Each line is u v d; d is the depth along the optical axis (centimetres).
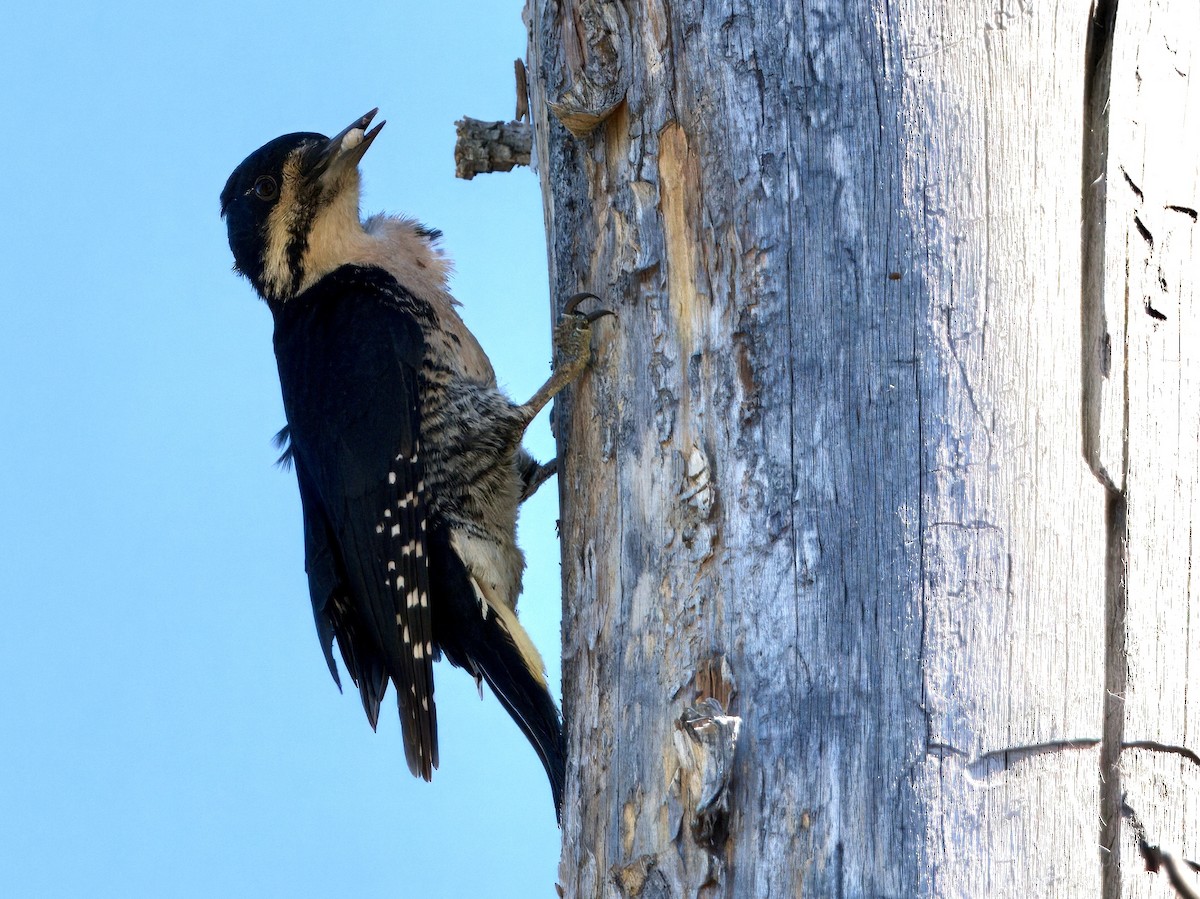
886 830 614
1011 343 650
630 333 782
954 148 669
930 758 616
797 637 655
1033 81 669
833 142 692
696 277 738
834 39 699
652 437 753
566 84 788
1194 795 623
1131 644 631
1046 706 618
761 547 676
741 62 722
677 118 754
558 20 792
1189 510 649
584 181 838
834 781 629
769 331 694
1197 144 679
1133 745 622
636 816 712
